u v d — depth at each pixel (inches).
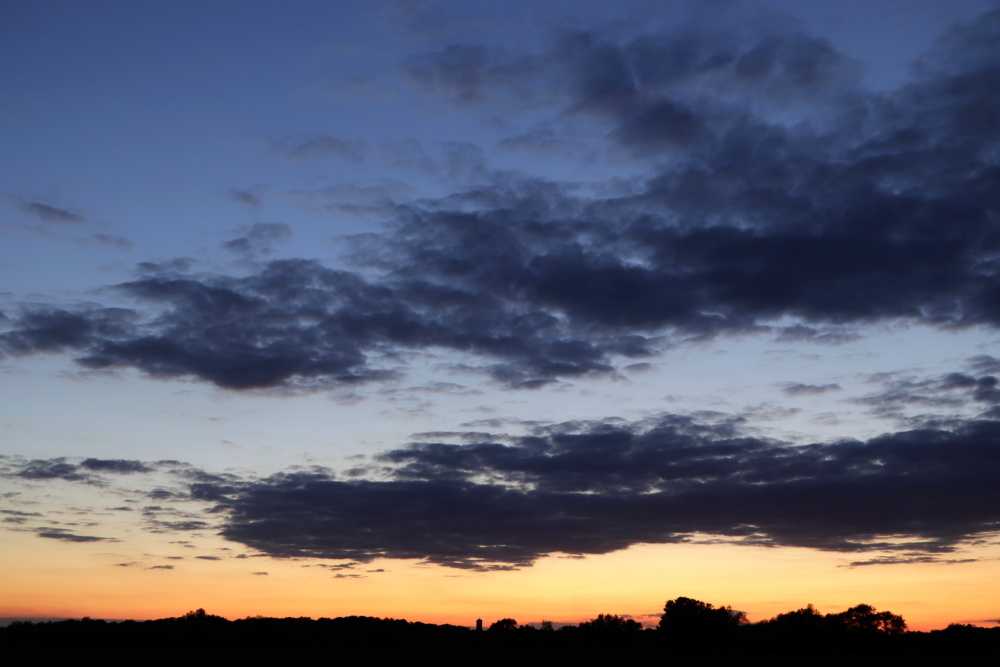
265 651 4987.7
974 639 4950.8
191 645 5295.3
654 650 5285.4
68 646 5123.0
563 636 5703.7
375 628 5905.5
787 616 5172.2
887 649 4975.4
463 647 5639.8
